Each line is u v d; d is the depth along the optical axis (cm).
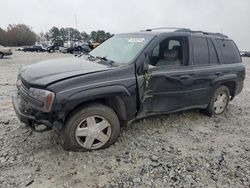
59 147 382
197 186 313
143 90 405
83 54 521
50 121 342
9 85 851
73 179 314
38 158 353
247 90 898
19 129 440
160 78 423
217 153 395
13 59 2195
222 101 562
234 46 588
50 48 4081
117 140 416
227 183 322
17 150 371
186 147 409
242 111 616
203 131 477
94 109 363
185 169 346
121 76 379
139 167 346
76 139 362
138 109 411
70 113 357
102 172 331
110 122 379
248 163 371
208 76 498
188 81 463
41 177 315
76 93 337
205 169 349
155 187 308
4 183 302
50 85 330
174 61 455
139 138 429
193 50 481
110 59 428
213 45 527
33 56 2786
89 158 359
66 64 403
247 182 326
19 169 329
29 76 361
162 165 353
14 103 388
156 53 434
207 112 548
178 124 499
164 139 431
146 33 460
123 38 479
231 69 550
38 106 333
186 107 485
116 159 361
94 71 366
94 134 371
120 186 307
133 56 404
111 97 380
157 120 506
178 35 461
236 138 455
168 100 448
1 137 410
